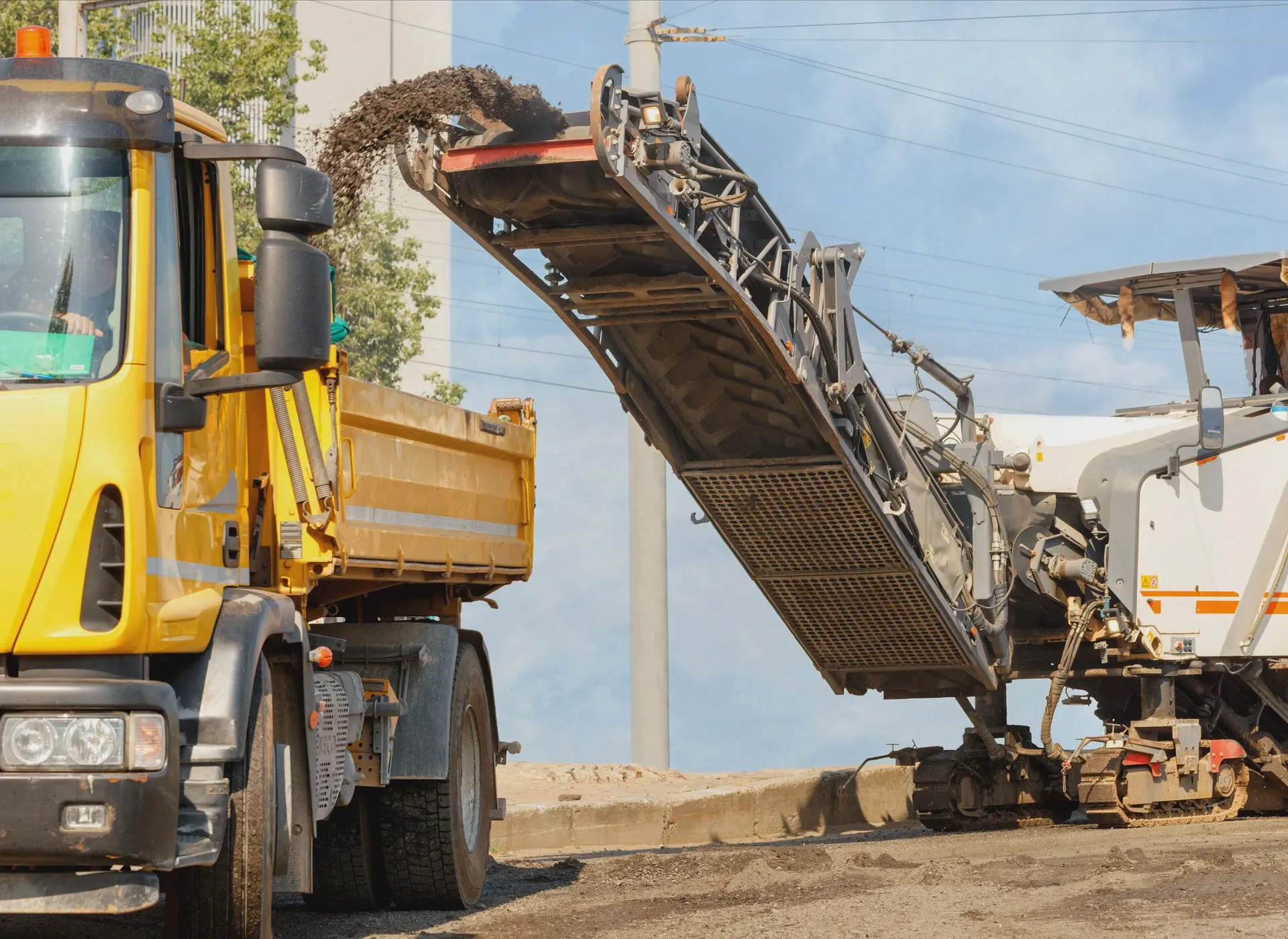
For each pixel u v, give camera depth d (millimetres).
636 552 25281
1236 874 11984
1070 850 14773
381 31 51562
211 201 8453
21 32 7773
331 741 9742
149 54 35844
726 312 13555
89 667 7066
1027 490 18234
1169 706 18000
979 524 17375
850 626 17250
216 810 7508
